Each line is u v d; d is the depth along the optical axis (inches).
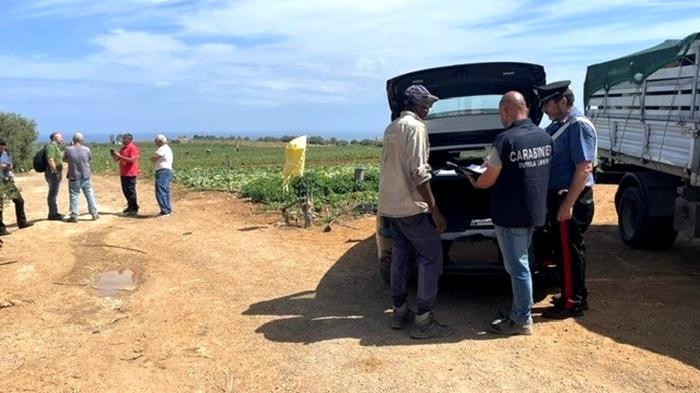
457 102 291.4
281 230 423.5
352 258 329.1
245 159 1750.7
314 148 2512.3
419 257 205.9
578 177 205.3
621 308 227.1
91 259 349.4
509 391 164.2
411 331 209.0
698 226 263.9
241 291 273.7
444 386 168.6
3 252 367.2
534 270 232.8
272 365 189.5
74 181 485.4
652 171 316.2
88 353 205.3
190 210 553.6
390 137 201.6
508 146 190.9
